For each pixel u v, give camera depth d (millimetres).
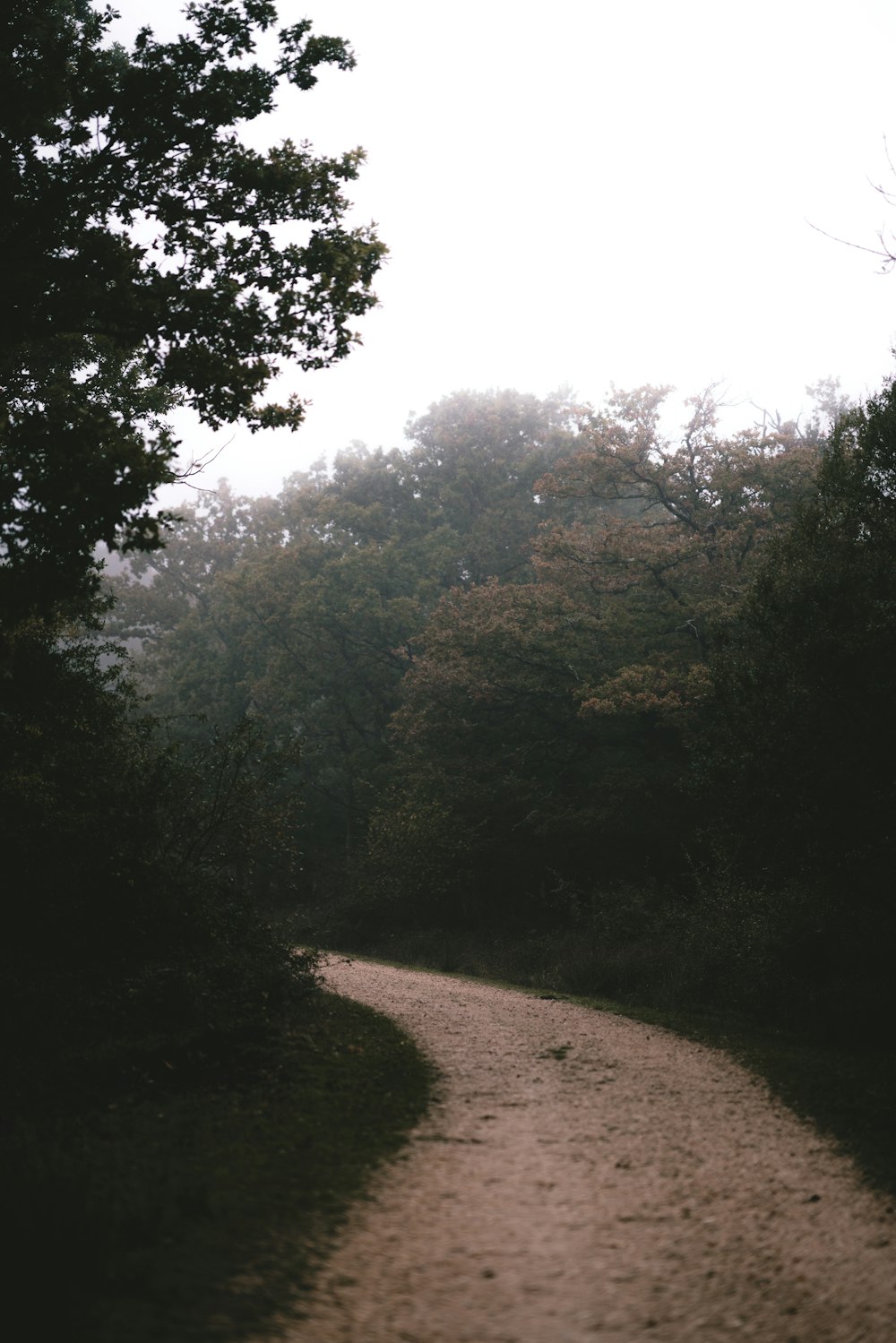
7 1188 5660
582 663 31391
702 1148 7234
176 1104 8367
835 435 16641
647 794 28266
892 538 14992
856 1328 4395
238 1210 5730
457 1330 4289
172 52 11773
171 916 14625
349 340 12445
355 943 32469
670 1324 4391
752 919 15734
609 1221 5645
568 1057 10633
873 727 13352
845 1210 5973
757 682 14688
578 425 32094
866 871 13844
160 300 11750
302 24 11914
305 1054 10094
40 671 16391
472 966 22938
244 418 12664
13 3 11758
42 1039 10344
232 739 18391
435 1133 7488
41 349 14625
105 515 10156
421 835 31109
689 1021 13586
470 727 34312
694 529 31359
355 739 44938
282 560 44781
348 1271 4891
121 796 15969
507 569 44625
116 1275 4723
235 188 12125
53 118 12031
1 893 13680
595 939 22438
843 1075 9906
